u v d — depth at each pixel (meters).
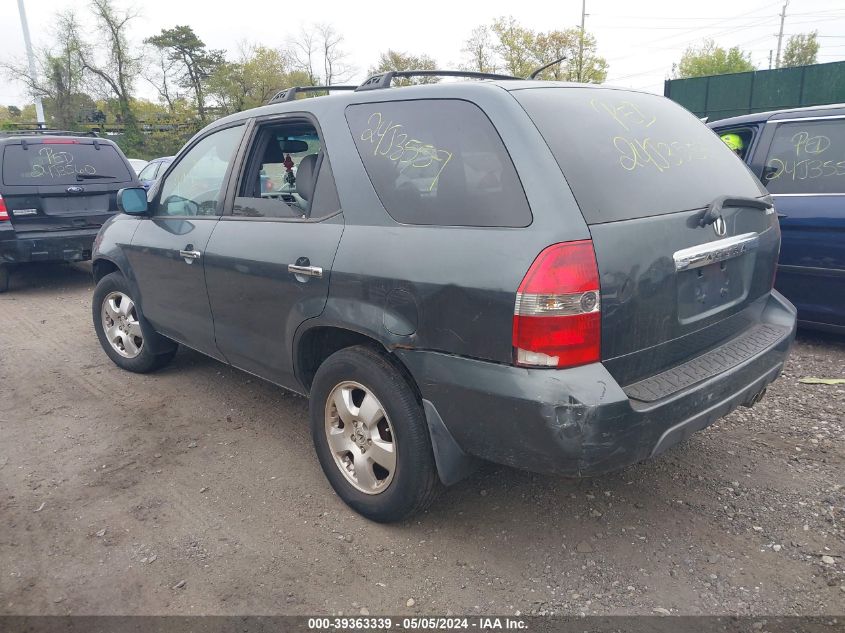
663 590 2.55
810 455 3.48
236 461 3.64
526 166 2.34
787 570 2.63
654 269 2.38
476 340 2.35
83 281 8.77
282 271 3.10
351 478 3.06
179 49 53.88
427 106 2.72
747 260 2.96
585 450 2.21
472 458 2.68
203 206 3.87
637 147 2.66
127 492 3.35
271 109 3.46
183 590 2.62
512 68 38.50
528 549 2.81
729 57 50.97
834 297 4.80
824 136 4.90
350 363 2.85
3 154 7.43
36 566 2.79
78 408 4.39
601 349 2.26
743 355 2.78
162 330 4.45
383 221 2.71
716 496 3.14
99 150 8.28
